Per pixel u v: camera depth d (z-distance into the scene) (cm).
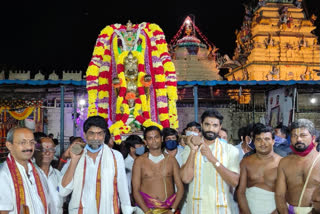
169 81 723
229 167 361
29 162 303
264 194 357
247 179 374
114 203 339
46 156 350
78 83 908
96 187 334
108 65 736
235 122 1553
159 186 389
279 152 473
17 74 1431
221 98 1525
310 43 2383
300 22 2386
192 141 352
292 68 2331
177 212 398
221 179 360
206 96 1514
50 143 355
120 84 693
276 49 2347
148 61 725
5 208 270
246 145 523
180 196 385
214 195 358
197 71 2095
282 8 2384
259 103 1560
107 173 337
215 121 365
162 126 695
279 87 1047
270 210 354
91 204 331
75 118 1202
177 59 2148
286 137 523
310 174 312
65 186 327
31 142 289
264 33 2362
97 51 734
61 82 899
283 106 1025
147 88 721
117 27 746
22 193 282
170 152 459
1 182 273
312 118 1288
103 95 730
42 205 297
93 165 340
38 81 890
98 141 338
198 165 366
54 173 366
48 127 1410
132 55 705
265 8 2414
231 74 2647
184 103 1566
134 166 397
